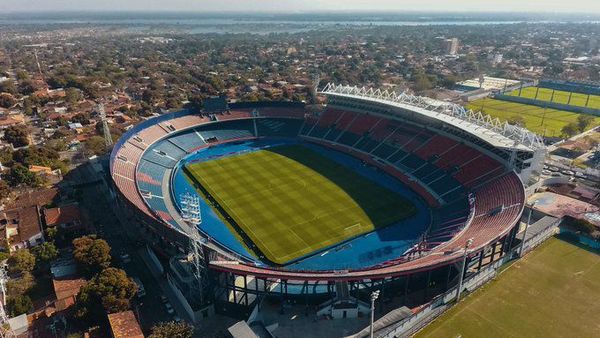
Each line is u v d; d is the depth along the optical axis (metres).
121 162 113.94
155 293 75.75
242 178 123.75
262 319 67.25
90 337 63.88
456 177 109.94
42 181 119.06
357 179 122.38
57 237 90.88
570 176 124.19
